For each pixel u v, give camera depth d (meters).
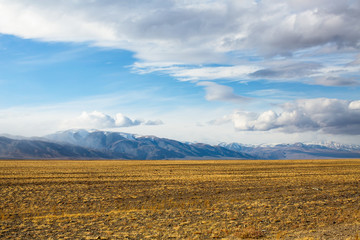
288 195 32.72
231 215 22.66
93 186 40.09
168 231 18.03
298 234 16.95
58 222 19.97
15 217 21.88
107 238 16.48
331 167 80.56
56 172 62.28
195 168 78.12
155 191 35.81
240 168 77.69
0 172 61.19
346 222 20.12
